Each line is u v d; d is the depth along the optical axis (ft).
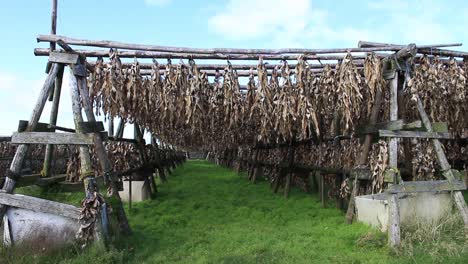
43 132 19.30
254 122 33.14
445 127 21.76
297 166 37.55
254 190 42.47
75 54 20.02
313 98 24.36
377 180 22.04
